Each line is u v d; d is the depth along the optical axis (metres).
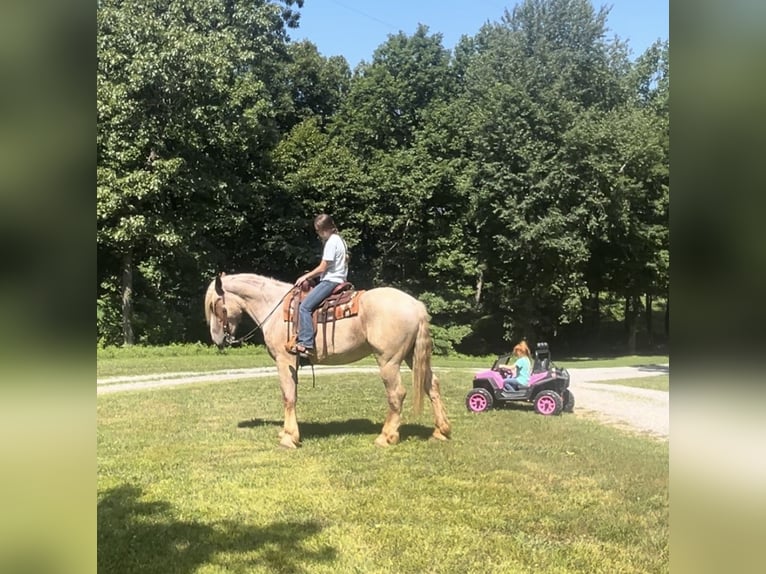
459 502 5.77
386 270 36.91
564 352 37.84
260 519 5.32
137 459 7.20
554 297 34.16
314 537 4.95
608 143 31.06
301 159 35.72
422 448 7.76
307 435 8.54
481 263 34.38
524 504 5.72
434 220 34.84
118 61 22.80
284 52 38.22
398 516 5.42
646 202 34.00
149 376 15.86
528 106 31.67
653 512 5.53
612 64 36.81
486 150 32.25
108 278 27.70
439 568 4.41
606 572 4.36
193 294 31.22
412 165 34.56
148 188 23.92
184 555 4.59
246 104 30.23
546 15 35.97
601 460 7.23
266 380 15.29
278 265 35.78
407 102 38.59
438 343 32.44
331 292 7.86
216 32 26.75
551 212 30.73
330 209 35.06
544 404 10.38
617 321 45.91
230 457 7.31
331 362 7.95
